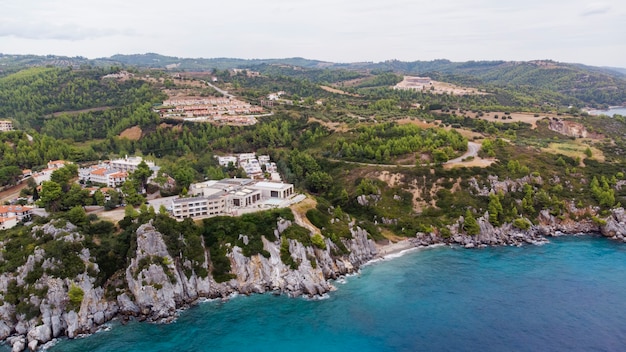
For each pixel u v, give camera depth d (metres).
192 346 125.69
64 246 140.75
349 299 149.75
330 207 198.25
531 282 159.38
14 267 136.12
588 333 129.12
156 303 140.25
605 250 186.38
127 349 124.50
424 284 159.50
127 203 180.25
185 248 154.38
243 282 155.62
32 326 128.88
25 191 198.25
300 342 127.12
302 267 158.25
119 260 149.62
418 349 123.44
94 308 136.75
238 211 177.00
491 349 122.94
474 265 174.62
